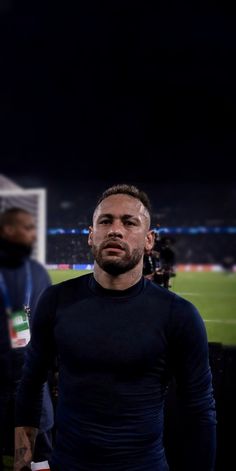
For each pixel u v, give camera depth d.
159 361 1.11
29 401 1.28
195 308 1.17
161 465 1.13
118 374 1.08
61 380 1.16
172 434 1.70
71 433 1.11
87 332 1.10
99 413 1.08
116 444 1.07
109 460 1.08
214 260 18.61
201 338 1.13
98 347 1.08
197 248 18.72
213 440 1.15
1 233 1.66
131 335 1.08
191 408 1.13
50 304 1.20
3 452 1.70
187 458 1.15
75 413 1.11
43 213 4.71
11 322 1.65
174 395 1.71
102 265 1.11
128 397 1.08
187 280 8.82
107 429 1.08
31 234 1.72
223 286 7.50
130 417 1.08
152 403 1.11
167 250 1.89
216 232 18.77
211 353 1.82
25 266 1.69
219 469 1.76
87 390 1.09
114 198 1.16
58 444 1.16
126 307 1.12
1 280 1.64
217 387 1.79
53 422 1.68
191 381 1.13
